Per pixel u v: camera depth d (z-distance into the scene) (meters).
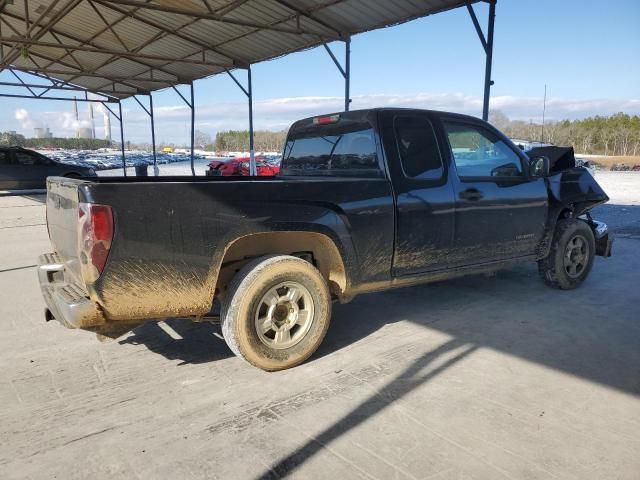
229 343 3.15
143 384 3.09
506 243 4.54
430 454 2.31
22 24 15.27
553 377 3.13
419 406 2.76
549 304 4.73
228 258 3.34
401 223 3.75
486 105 8.71
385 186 3.67
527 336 3.87
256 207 3.08
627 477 2.13
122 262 2.68
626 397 2.86
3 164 16.91
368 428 2.54
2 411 2.75
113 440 2.46
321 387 3.02
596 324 4.15
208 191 2.91
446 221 4.02
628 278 5.80
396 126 3.84
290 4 10.95
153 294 2.80
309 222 3.28
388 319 4.30
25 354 3.58
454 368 3.27
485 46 8.63
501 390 2.95
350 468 2.22
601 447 2.36
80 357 3.52
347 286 3.58
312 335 3.34
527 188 4.63
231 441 2.45
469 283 5.55
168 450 2.37
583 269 5.30
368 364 3.35
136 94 24.45
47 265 3.22
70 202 2.86
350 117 4.04
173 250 2.82
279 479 2.15
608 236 5.70
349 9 10.70
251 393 2.95
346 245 3.48
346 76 12.55
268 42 14.25
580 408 2.73
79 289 2.89
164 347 3.71
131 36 15.55
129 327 2.94
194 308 2.96
